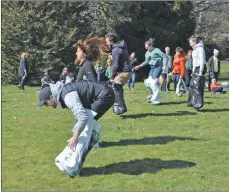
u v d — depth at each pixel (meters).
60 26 31.22
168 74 21.53
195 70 14.09
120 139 10.24
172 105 15.47
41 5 30.88
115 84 12.41
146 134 10.79
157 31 34.44
